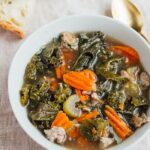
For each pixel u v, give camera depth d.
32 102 0.41
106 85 0.42
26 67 0.43
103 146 0.39
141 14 0.49
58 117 0.40
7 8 0.50
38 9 0.50
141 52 0.43
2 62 0.47
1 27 0.49
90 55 0.44
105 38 0.45
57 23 0.43
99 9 0.50
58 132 0.39
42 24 0.49
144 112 0.41
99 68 0.43
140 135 0.39
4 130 0.44
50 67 0.43
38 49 0.44
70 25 0.44
